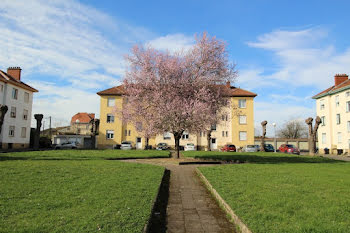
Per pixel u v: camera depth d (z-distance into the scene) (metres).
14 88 37.88
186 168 15.16
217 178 10.23
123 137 46.16
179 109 17.02
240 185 8.68
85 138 53.91
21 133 39.75
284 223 4.84
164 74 18.12
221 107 19.83
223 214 6.48
